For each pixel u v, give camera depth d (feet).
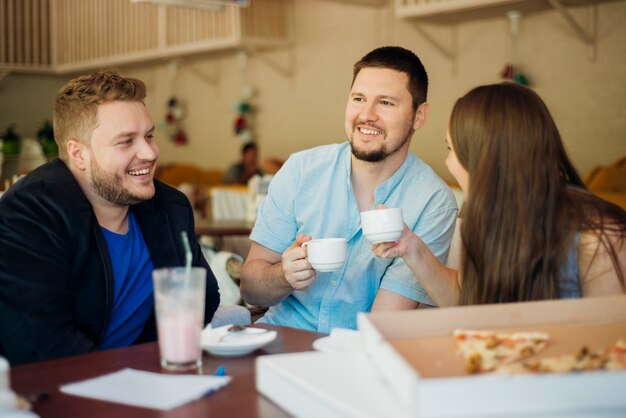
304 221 6.52
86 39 28.73
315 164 6.55
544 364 3.16
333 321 6.31
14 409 2.87
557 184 4.45
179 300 3.79
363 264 6.26
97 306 5.16
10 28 28.84
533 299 4.42
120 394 3.38
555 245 4.39
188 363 3.81
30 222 4.89
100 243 5.17
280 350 4.18
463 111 4.60
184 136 30.91
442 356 3.37
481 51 20.39
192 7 16.49
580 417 2.73
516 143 4.44
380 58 6.25
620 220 4.46
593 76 18.20
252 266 6.46
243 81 28.14
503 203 4.44
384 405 2.84
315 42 25.18
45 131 24.59
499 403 2.66
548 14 18.84
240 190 18.10
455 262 6.87
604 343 3.55
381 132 6.19
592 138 18.38
